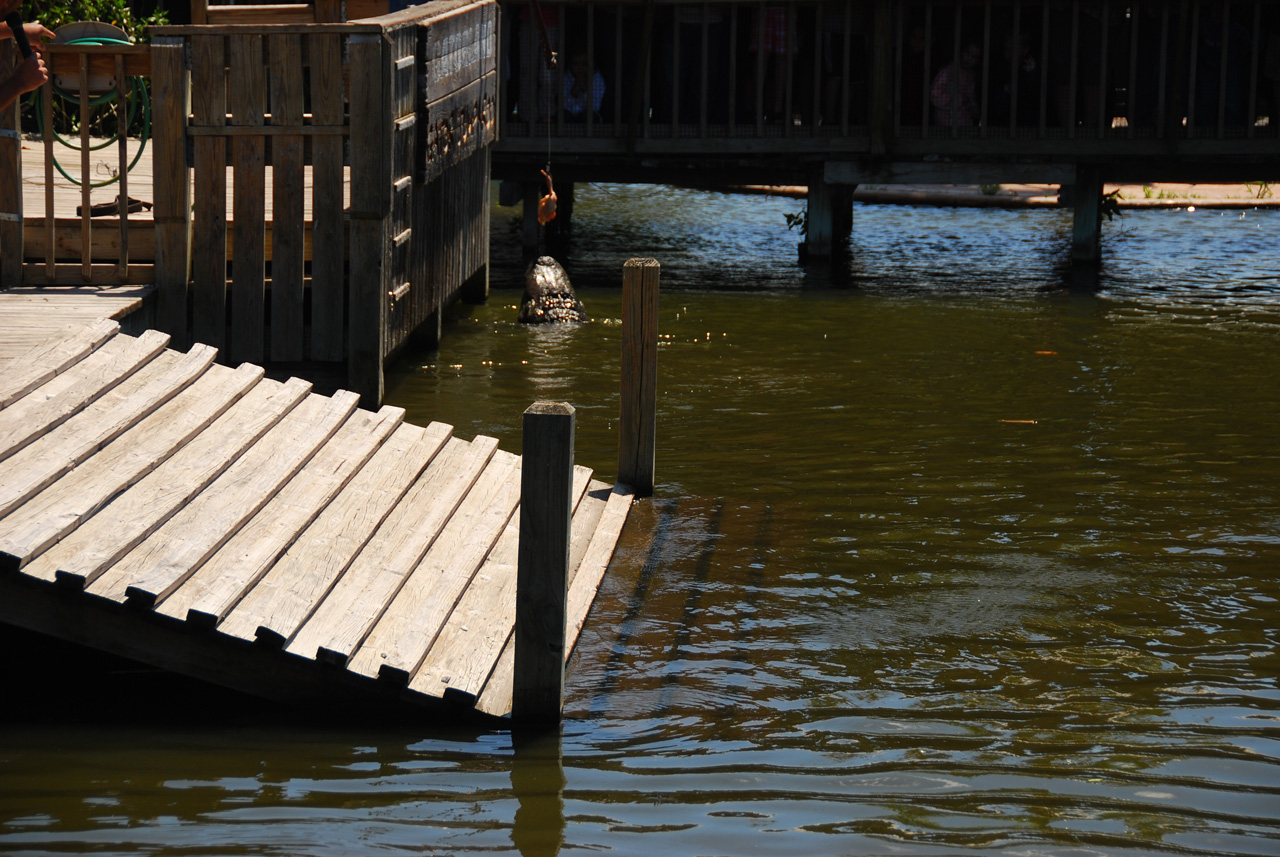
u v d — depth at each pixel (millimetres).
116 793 7121
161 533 8766
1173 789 7199
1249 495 12109
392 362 16562
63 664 8906
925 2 21891
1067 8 22016
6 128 13156
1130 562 10594
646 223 27781
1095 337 18141
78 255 13727
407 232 14562
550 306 19078
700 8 22266
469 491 11164
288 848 6543
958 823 6832
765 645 9180
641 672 8766
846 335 18312
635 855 6516
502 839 6660
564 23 22078
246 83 12938
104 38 16250
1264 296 20766
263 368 12453
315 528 9625
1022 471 12789
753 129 22547
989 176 22578
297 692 8188
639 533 11273
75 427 9742
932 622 9523
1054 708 8211
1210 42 22016
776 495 12227
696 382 15961
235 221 13234
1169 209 29297
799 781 7301
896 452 13398
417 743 7793
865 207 30016
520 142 22531
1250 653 8992
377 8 18625
